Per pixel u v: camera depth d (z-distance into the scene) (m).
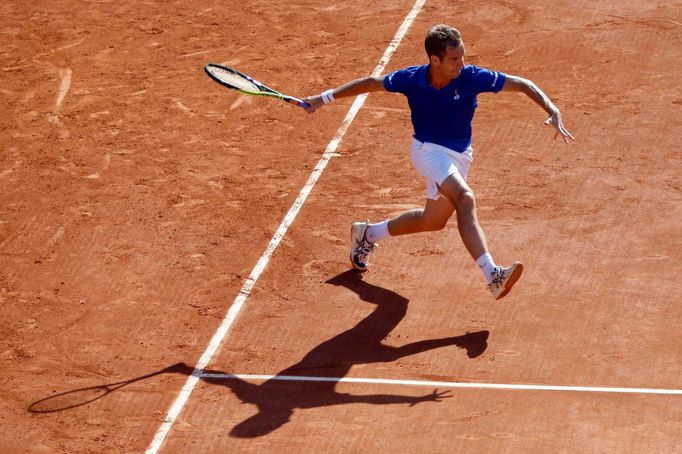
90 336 27.31
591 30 46.78
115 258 31.20
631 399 23.59
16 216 33.97
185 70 45.38
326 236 31.89
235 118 40.62
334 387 24.70
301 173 36.06
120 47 48.12
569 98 40.66
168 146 38.62
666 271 28.95
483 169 35.53
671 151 36.16
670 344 25.66
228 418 23.78
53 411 24.36
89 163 37.56
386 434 22.83
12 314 28.42
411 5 51.03
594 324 26.64
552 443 22.19
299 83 43.44
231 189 35.19
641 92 40.91
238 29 49.59
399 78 25.98
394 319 27.42
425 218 27.81
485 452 22.03
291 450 22.50
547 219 32.09
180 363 26.02
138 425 23.73
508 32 47.19
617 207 32.62
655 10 48.38
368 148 37.66
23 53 47.81
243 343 26.73
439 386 24.52
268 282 29.58
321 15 50.66
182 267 30.53
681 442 22.03
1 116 41.72
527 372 24.84
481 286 28.72
